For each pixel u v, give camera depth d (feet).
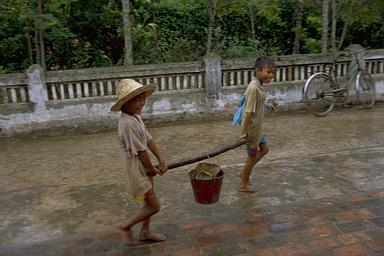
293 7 35.24
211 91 22.59
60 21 27.17
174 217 12.09
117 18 29.66
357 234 10.80
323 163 15.96
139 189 9.92
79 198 13.73
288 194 13.33
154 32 30.40
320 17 31.71
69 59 29.53
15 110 20.35
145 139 9.98
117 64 29.76
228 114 23.16
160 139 19.84
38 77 20.18
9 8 25.29
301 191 13.52
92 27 29.66
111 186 14.62
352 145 18.01
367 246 10.25
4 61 28.48
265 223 11.51
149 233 10.80
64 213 12.70
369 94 24.81
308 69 24.07
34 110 20.53
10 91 20.35
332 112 23.76
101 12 29.01
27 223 12.16
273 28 35.81
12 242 11.14
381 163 15.78
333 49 27.50
